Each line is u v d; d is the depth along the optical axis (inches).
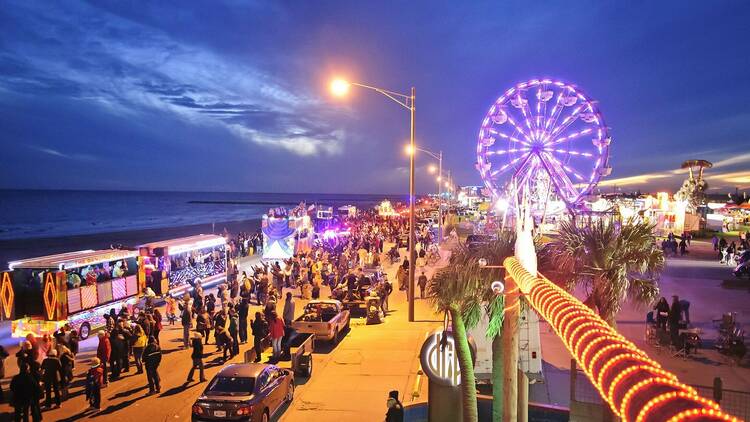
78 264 824.3
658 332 684.1
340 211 3393.2
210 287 1289.4
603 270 347.9
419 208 4480.8
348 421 500.1
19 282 784.9
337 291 1033.5
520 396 359.6
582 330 109.9
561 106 733.3
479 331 550.0
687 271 1375.5
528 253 264.8
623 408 80.7
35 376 526.6
